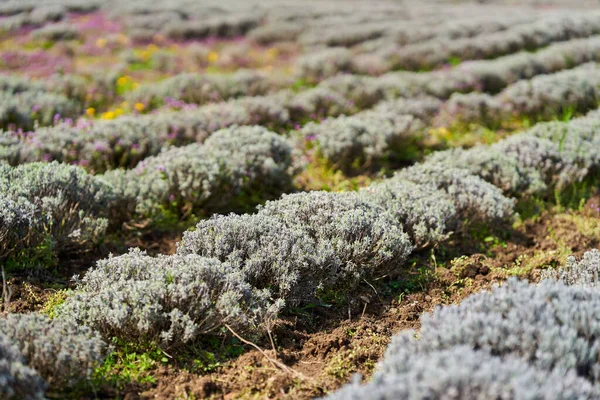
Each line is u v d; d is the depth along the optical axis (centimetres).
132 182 447
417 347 364
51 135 482
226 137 486
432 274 420
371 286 411
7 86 618
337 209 418
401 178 465
